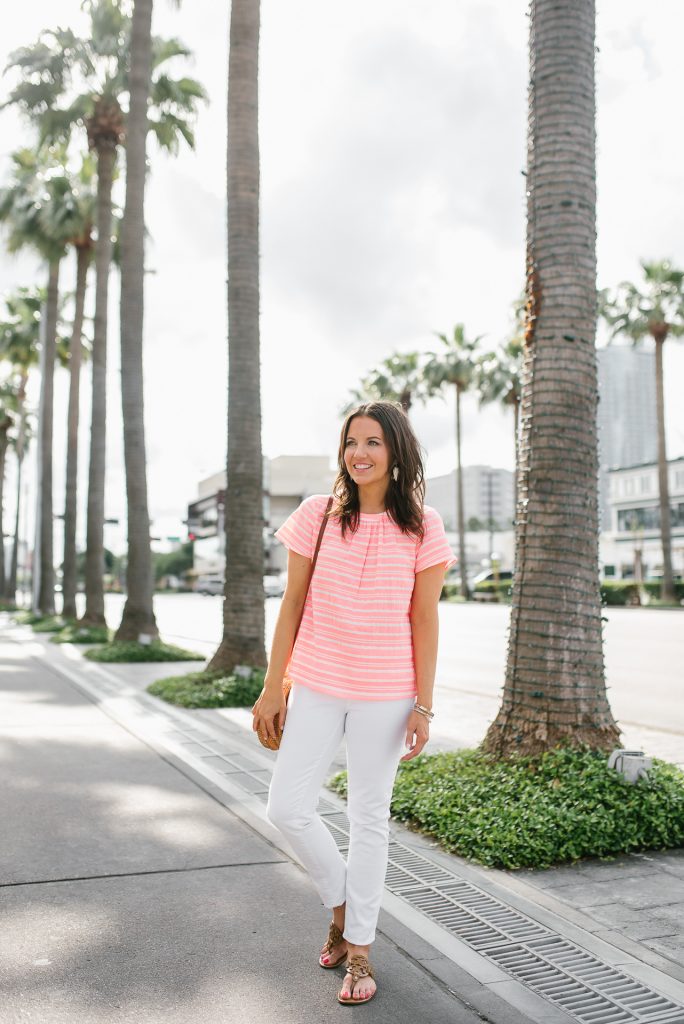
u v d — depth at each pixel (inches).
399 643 114.7
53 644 728.3
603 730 203.8
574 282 209.2
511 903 147.1
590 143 215.5
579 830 173.8
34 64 780.0
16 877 156.2
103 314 809.5
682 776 203.9
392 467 116.8
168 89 765.3
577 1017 109.1
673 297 1562.5
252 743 286.5
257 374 409.4
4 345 1466.5
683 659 608.1
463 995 114.4
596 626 207.6
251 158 406.9
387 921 138.6
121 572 3516.2
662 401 1611.7
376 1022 106.7
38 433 1163.9
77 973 118.5
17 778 234.7
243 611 407.2
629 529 2795.3
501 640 805.2
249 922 137.2
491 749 210.7
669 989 117.1
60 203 956.0
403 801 195.5
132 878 156.4
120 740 291.3
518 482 214.4
